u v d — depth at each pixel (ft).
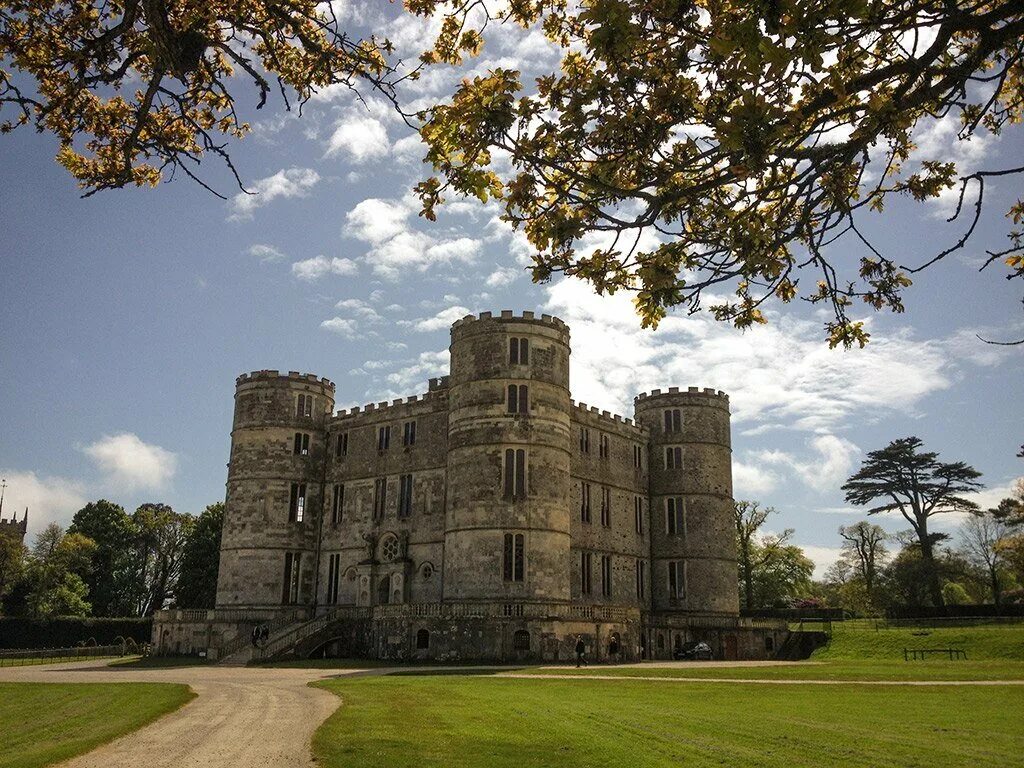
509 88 36.99
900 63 31.55
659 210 36.60
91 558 331.36
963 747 59.57
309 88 50.34
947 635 207.00
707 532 233.35
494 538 180.14
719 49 29.66
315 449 228.84
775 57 29.07
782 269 39.55
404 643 174.40
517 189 38.75
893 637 213.46
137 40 45.78
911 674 133.28
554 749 58.39
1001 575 348.18
